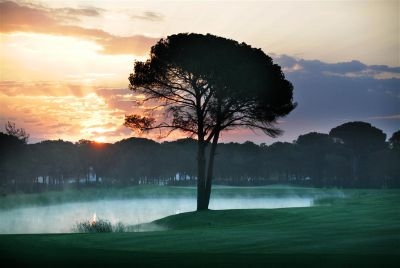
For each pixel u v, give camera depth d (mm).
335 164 138500
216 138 42406
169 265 13484
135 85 43812
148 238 21156
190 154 140750
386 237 18781
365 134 128125
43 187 92312
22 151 98625
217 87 41125
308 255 14797
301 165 145250
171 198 75750
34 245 18641
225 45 41281
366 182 130875
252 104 42938
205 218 35688
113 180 138250
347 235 19969
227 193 83875
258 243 18562
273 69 43281
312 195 79250
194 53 40000
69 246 18578
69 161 123312
